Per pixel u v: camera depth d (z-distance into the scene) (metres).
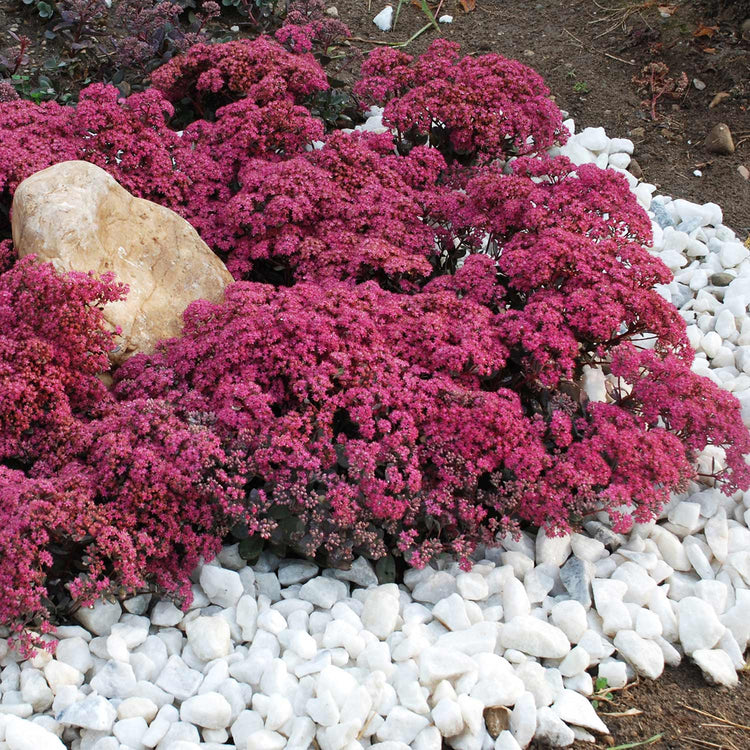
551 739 1.88
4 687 1.88
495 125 2.54
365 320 2.08
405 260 2.24
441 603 1.99
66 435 2.01
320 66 2.82
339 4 3.39
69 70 2.88
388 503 1.97
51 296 2.05
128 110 2.46
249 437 2.00
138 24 2.84
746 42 2.97
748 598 2.02
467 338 2.11
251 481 2.07
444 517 2.02
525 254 2.18
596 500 2.04
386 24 3.29
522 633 1.95
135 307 2.22
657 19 3.15
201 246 2.32
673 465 2.04
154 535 1.98
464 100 2.54
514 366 2.22
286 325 2.06
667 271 2.17
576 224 2.21
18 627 1.87
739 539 2.12
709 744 1.89
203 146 2.54
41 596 1.93
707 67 2.96
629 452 2.02
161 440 1.99
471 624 1.98
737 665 1.98
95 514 1.91
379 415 2.06
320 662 1.91
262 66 2.63
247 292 2.13
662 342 2.16
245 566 2.04
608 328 2.10
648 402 2.10
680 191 2.75
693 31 3.06
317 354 2.07
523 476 2.02
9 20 3.02
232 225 2.37
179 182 2.45
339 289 2.13
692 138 2.86
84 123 2.40
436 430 2.05
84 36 2.94
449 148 2.64
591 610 2.02
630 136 2.87
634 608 2.01
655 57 3.04
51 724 1.85
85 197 2.19
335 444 2.05
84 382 2.09
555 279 2.17
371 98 2.85
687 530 2.13
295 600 2.00
